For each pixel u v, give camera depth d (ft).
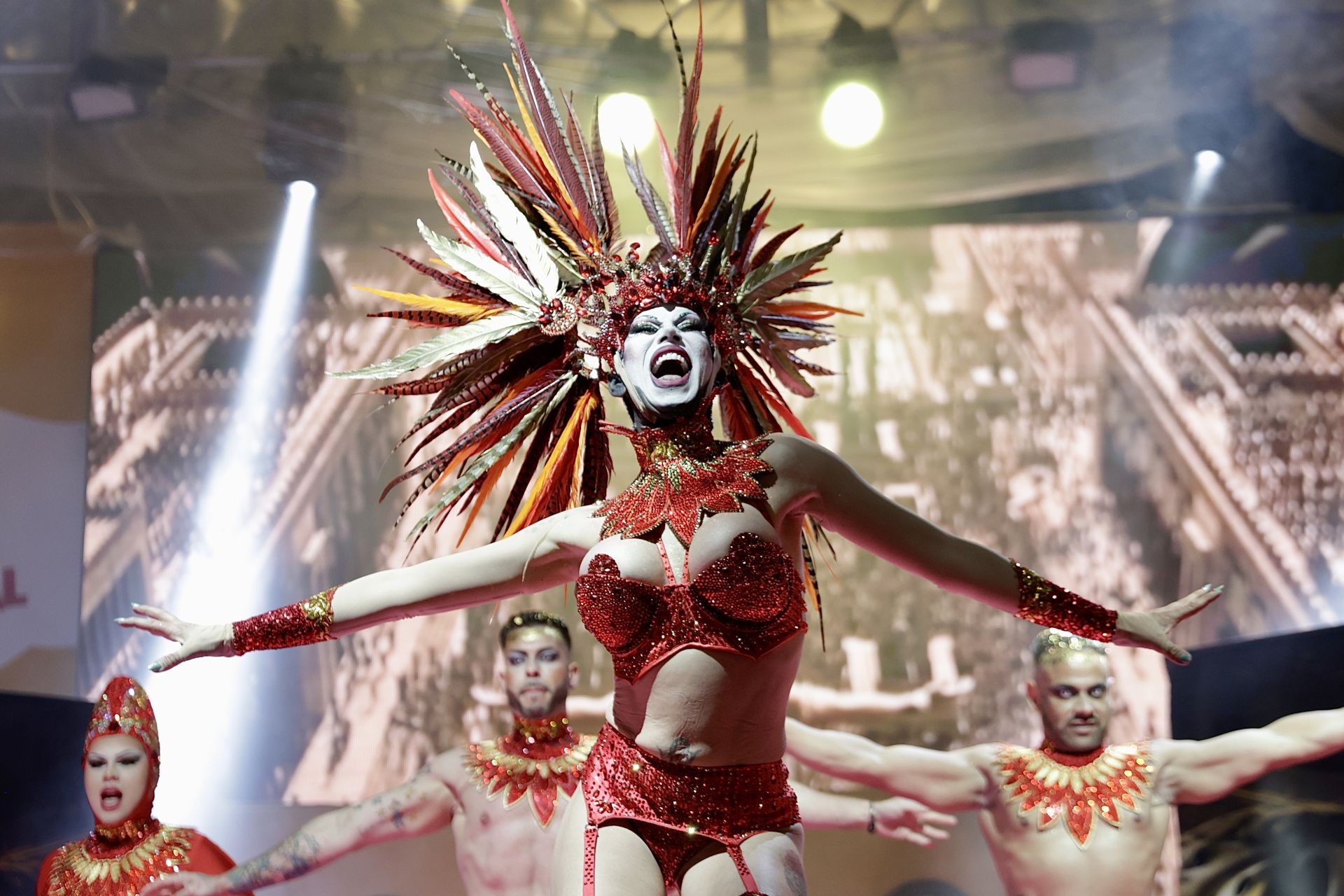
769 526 7.58
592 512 7.97
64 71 20.12
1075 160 20.74
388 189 21.26
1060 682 12.84
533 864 12.12
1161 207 21.40
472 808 12.54
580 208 9.05
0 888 18.26
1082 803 12.55
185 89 20.27
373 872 18.48
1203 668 19.17
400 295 9.30
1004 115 20.39
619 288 8.23
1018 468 21.06
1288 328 21.12
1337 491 20.59
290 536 21.42
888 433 21.27
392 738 20.15
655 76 20.21
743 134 20.80
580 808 7.65
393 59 20.17
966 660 19.90
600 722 19.84
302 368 21.95
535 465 8.99
